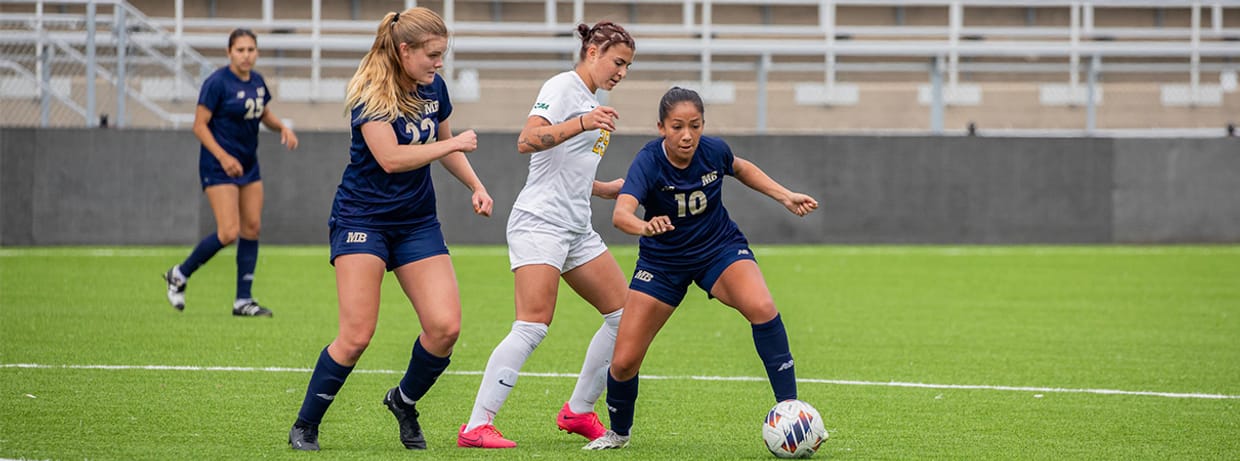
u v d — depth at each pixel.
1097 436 21.14
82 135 61.59
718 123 78.25
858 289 47.81
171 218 62.56
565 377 27.33
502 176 66.06
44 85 64.31
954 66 79.00
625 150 66.38
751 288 19.27
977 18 88.38
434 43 18.08
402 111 18.36
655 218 18.00
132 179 62.12
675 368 28.83
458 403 24.05
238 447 19.34
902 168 69.06
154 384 25.22
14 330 33.00
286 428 20.98
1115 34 85.81
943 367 29.22
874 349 32.25
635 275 19.70
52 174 61.41
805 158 68.38
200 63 69.12
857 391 25.83
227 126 36.53
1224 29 86.75
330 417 22.30
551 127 18.91
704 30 81.06
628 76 76.12
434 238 19.03
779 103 79.69
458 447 19.77
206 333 33.22
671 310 19.69
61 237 61.59
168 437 20.05
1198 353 31.83
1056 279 51.97
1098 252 65.50
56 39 66.38
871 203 68.94
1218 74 83.69
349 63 73.06
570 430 20.66
